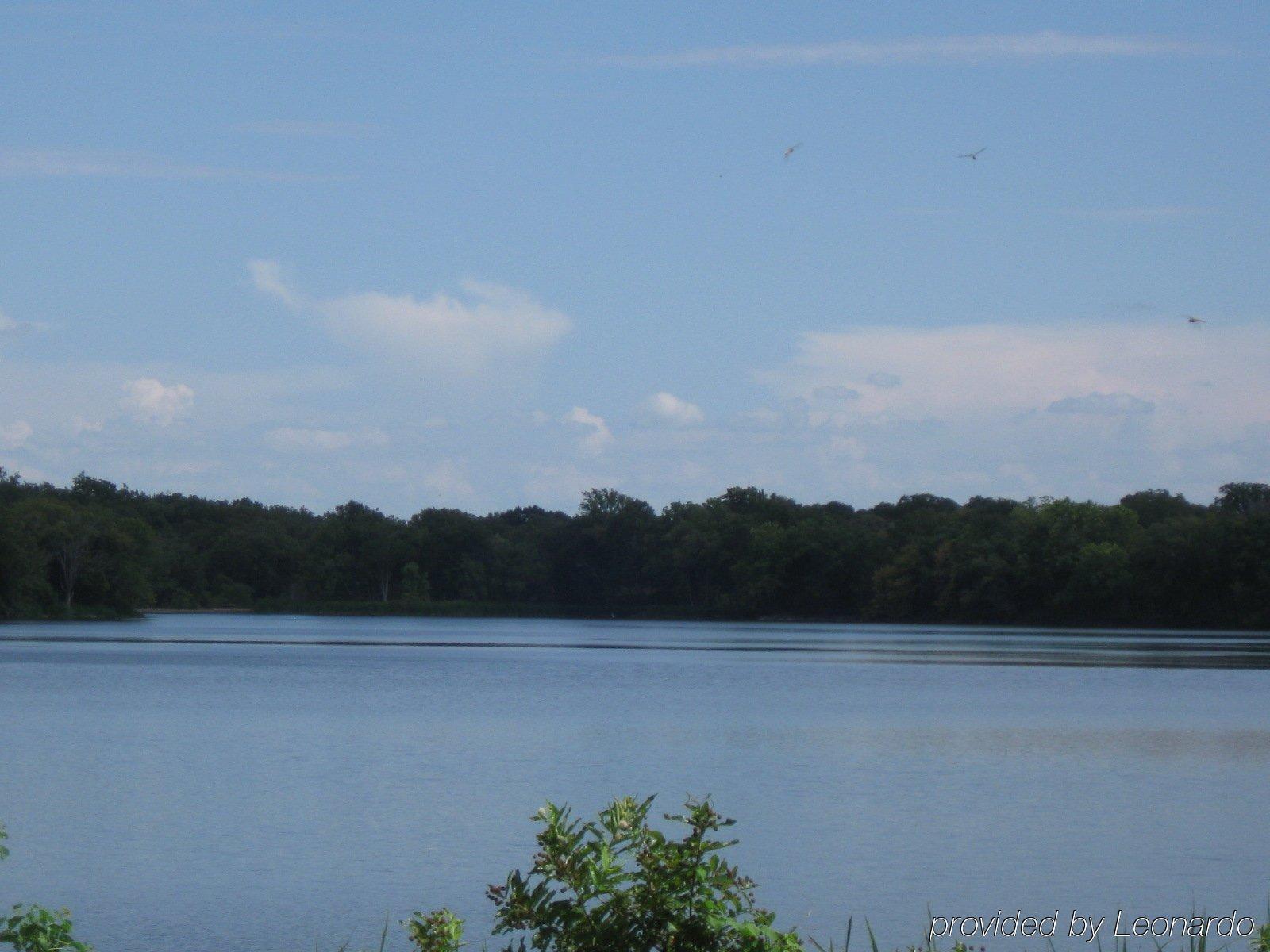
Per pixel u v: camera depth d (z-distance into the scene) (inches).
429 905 1157.1
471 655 5068.9
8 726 2509.8
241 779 1836.9
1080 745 2265.0
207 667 4197.8
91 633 6604.3
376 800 1657.2
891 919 1127.6
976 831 1488.7
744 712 2837.1
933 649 5625.0
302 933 1076.5
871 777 1883.6
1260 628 7431.1
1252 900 1186.6
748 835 1464.1
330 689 3432.6
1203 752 2180.1
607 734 2401.6
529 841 1408.7
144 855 1352.1
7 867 1301.7
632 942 426.6
